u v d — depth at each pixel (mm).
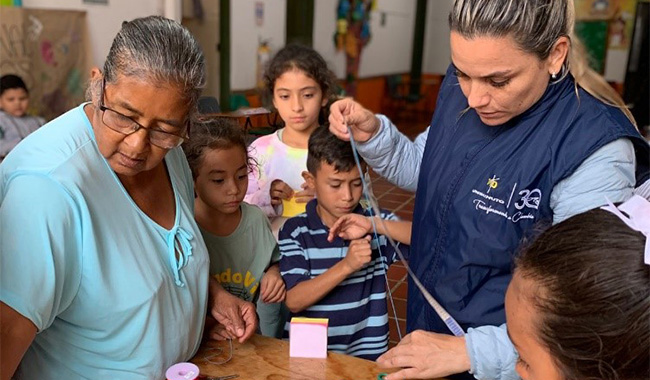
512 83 977
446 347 1048
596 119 1016
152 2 4320
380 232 1484
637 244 613
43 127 938
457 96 1236
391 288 2971
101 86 876
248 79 5496
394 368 1129
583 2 8133
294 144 1981
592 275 613
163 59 832
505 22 921
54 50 3713
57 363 954
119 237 930
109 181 938
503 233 1093
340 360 1157
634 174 1024
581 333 620
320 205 1529
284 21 5992
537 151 1058
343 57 7445
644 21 5355
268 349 1193
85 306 905
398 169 1421
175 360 1045
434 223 1207
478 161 1130
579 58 1040
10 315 794
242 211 1561
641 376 613
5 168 892
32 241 812
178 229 1045
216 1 4895
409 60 9383
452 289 1168
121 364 966
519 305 691
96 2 3922
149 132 871
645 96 5496
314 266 1503
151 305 948
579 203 999
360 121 1319
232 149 1419
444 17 9344
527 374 736
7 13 3398
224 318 1215
